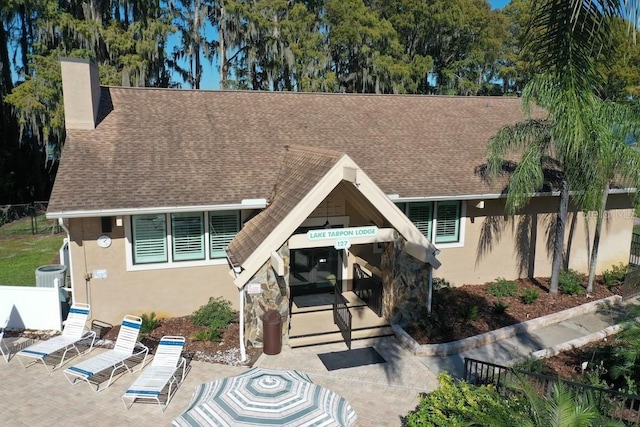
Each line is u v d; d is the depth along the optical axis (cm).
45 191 3759
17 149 3538
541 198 1814
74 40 3106
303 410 739
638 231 2838
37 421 952
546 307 1563
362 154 1756
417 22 4181
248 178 1531
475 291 1709
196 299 1479
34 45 2995
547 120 1551
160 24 3269
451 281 1761
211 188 1451
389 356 1245
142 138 1622
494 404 743
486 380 1020
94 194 1336
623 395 778
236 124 1820
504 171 1772
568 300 1630
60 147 3269
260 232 1295
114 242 1380
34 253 2378
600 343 1307
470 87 4375
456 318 1441
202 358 1220
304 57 3841
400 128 2002
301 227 1586
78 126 1584
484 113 2253
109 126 1644
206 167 1545
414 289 1391
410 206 1673
